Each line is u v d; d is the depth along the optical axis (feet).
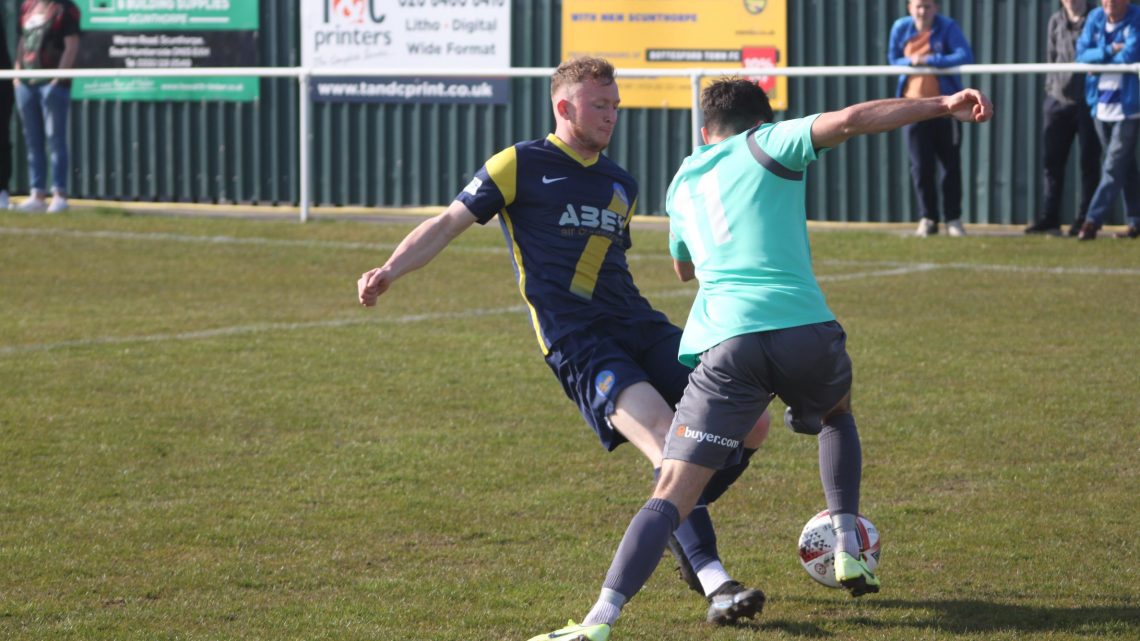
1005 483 48.06
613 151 122.52
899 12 115.14
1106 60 98.27
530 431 55.36
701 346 34.19
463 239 109.19
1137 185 102.27
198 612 36.32
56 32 118.21
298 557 40.96
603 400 36.83
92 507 45.39
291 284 90.84
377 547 41.93
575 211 38.52
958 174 106.83
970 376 63.93
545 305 38.34
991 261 96.68
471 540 42.73
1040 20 111.65
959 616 36.11
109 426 55.47
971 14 112.98
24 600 37.01
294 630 35.09
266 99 130.31
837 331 34.40
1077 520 44.06
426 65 126.00
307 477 49.03
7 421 55.88
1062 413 57.21
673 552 36.63
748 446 37.29
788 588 38.68
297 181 130.62
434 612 36.52
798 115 117.70
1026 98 112.47
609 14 121.39
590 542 42.50
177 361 67.56
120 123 133.49
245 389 61.98
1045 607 36.73
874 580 36.50
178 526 43.55
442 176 127.13
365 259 100.12
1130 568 39.70
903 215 116.88
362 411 58.39
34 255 100.58
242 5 129.49
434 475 49.42
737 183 34.60
